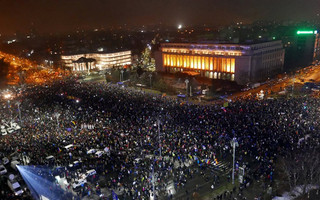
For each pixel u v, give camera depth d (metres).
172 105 88.38
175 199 43.09
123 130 66.19
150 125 68.81
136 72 160.50
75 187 46.19
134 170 51.44
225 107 81.25
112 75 158.38
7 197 43.25
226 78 144.62
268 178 46.75
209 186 46.31
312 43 181.25
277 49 154.38
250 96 102.56
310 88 108.38
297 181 45.38
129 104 88.69
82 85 126.81
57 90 114.12
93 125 71.31
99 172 51.84
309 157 47.41
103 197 43.56
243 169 44.06
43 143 61.47
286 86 120.50
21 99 100.62
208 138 59.50
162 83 126.19
